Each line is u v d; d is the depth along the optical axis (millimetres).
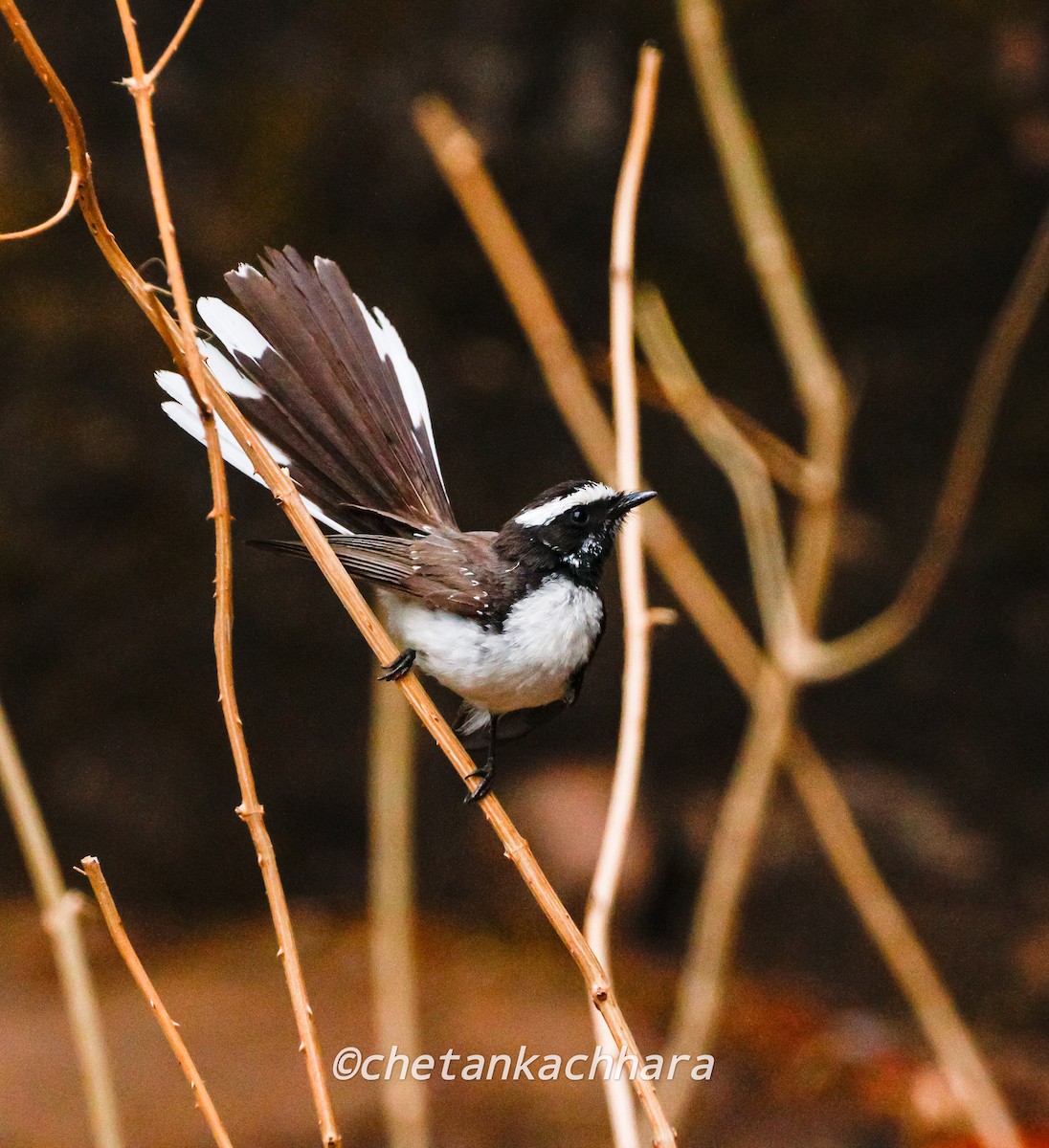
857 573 16703
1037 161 17172
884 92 17219
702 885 14914
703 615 7914
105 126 15484
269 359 5945
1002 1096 11906
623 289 6516
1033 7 17312
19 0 15352
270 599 14484
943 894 15297
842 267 17156
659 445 16766
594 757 15523
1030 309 8602
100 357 14289
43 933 12219
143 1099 9844
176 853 13578
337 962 11969
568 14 17188
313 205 15891
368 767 14375
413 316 16031
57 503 13891
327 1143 4207
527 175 16812
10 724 13492
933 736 16734
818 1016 12422
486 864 14227
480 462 15711
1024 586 17125
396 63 16719
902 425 17328
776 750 7746
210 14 16344
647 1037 11438
